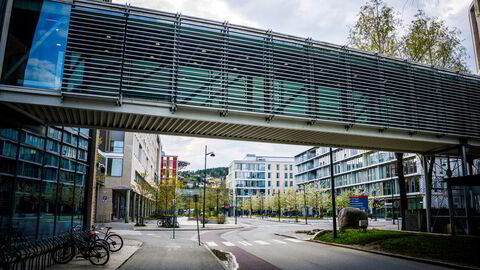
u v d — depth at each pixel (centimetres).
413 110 1797
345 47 1705
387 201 7394
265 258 1558
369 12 2594
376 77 1738
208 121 1400
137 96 1330
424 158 2350
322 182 10294
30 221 1413
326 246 2088
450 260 1381
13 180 1304
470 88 2020
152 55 1368
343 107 1608
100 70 1318
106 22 1318
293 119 1516
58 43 1267
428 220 2292
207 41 1441
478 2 2533
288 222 6419
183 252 1697
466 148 2003
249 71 1476
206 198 7788
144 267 1236
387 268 1295
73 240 1228
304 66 1577
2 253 894
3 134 1249
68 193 1756
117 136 5003
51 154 1582
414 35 2539
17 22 1248
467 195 2092
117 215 5978
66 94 1203
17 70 1216
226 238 2692
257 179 14375
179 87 1348
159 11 1398
